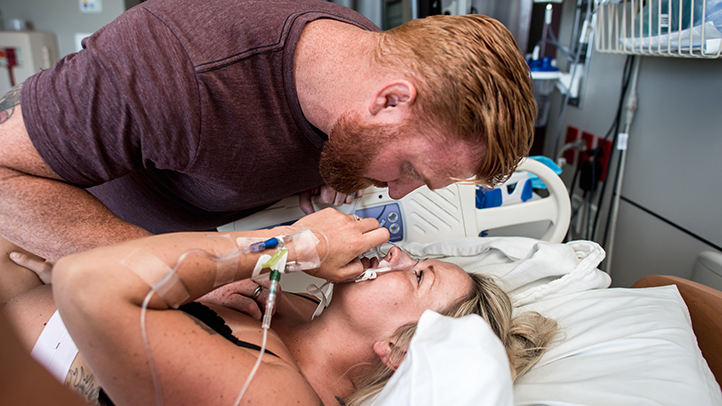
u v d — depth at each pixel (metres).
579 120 2.30
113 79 0.84
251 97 0.97
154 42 0.86
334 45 0.95
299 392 0.83
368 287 1.15
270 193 1.22
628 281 1.99
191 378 0.73
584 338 1.20
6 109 0.87
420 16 2.23
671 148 1.71
